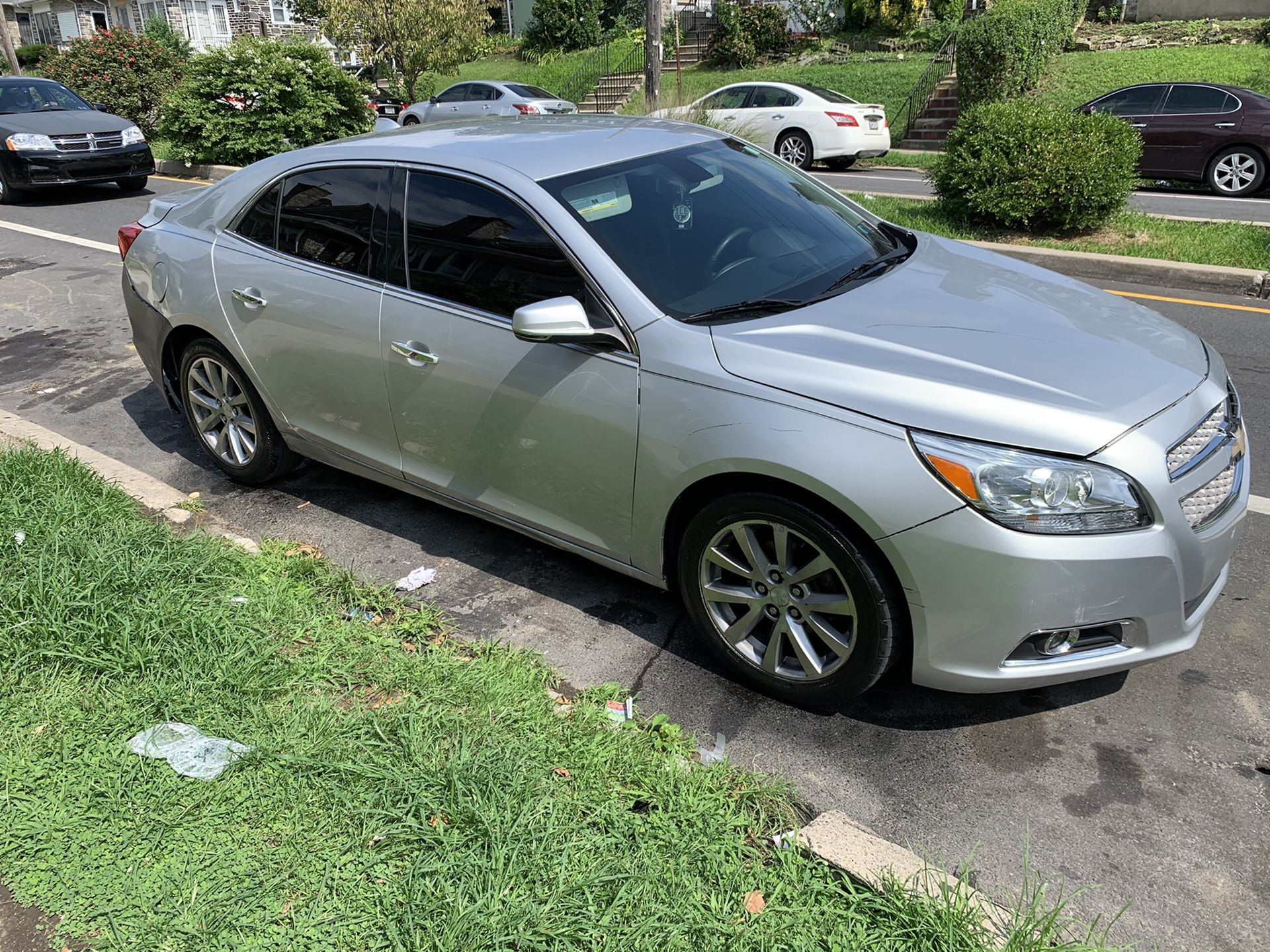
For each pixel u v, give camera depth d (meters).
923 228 10.30
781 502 2.91
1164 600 2.77
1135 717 3.11
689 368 3.06
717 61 27.42
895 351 2.98
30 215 13.09
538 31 32.78
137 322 5.02
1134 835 2.64
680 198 3.70
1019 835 2.66
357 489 4.90
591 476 3.37
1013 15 18.39
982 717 3.13
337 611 3.63
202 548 3.79
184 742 2.76
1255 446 5.09
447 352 3.62
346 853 2.41
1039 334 3.14
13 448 4.64
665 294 3.28
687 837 2.46
